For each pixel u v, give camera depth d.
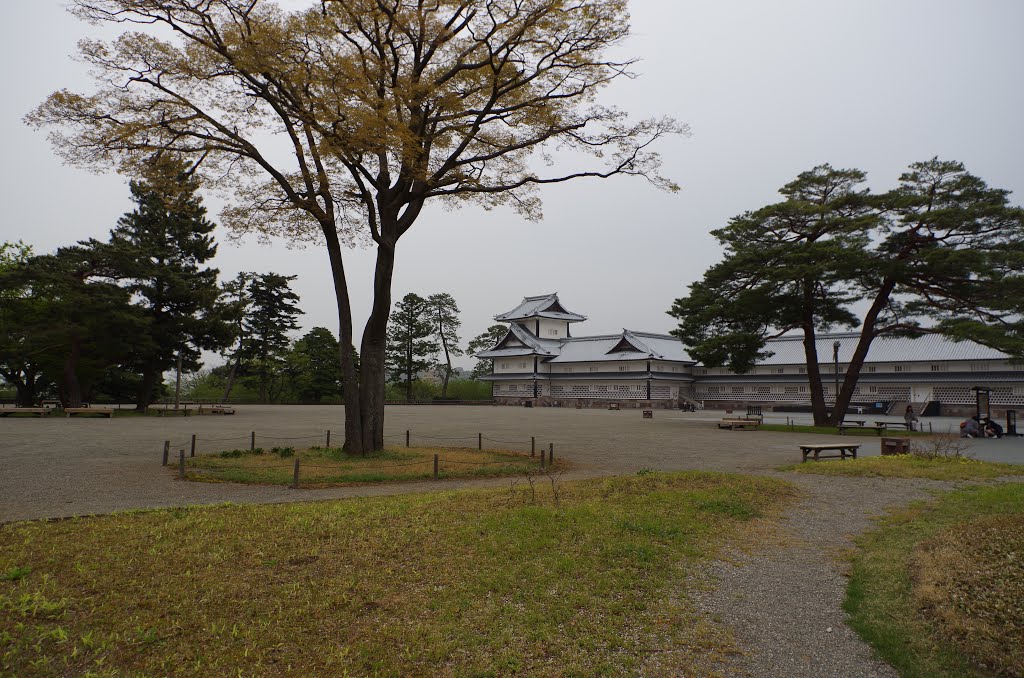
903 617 5.52
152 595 5.96
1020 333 23.92
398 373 78.44
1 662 4.72
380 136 12.58
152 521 8.22
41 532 7.59
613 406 61.72
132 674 4.71
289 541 7.46
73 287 33.16
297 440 21.66
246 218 16.50
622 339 69.31
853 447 16.45
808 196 29.00
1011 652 4.75
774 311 29.12
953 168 24.81
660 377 64.81
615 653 5.05
